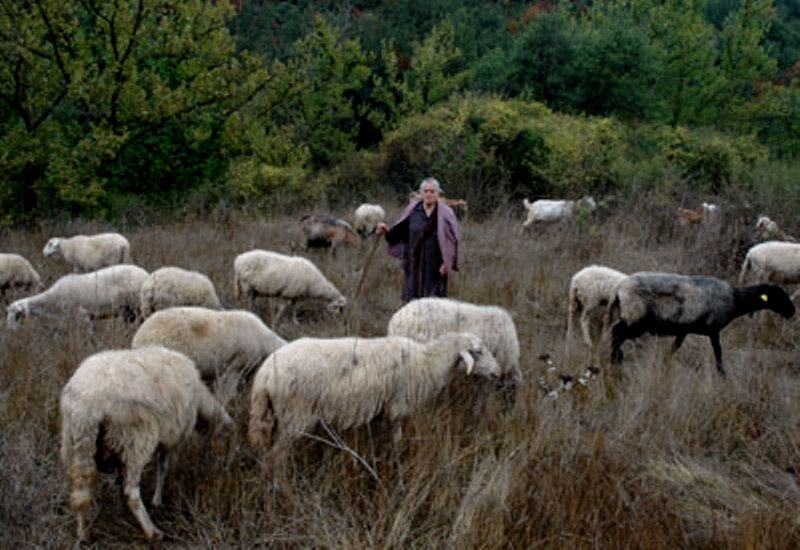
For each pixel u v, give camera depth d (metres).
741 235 10.33
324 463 4.08
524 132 16.91
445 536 3.57
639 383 5.55
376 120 22.89
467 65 29.20
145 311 6.48
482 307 5.46
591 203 12.80
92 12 14.45
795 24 38.78
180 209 14.81
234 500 3.76
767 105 23.80
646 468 4.42
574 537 3.49
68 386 3.44
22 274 8.10
